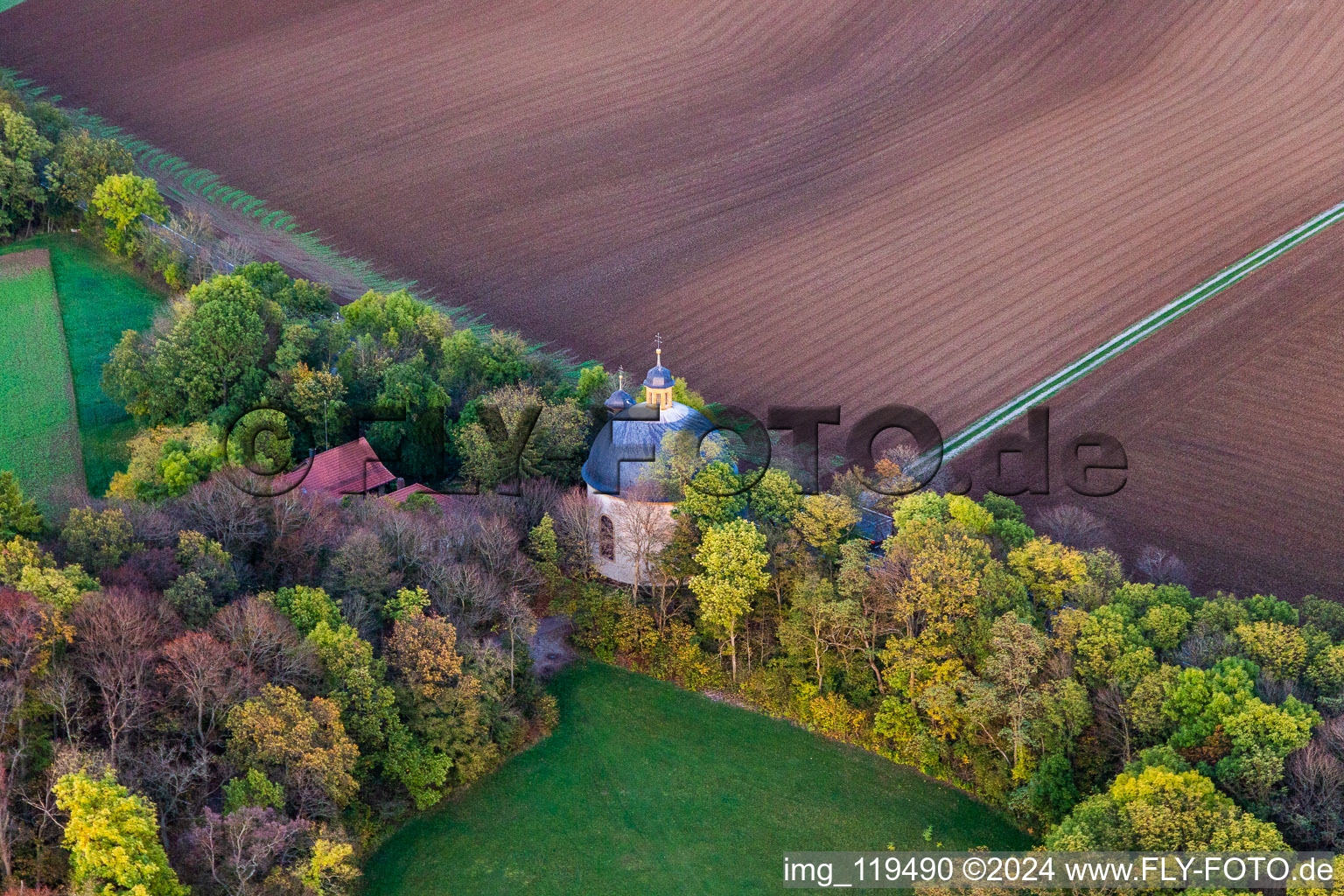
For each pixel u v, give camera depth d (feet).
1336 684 329.72
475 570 375.86
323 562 382.63
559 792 342.64
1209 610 358.23
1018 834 329.11
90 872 263.49
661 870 319.68
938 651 345.31
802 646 364.38
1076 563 373.61
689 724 366.63
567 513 402.93
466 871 317.83
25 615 304.71
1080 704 323.98
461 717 338.54
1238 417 562.25
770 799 341.00
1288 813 293.64
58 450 479.00
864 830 331.36
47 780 285.02
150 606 324.80
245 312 484.33
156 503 391.04
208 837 279.08
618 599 389.19
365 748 331.57
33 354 542.16
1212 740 306.96
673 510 390.63
